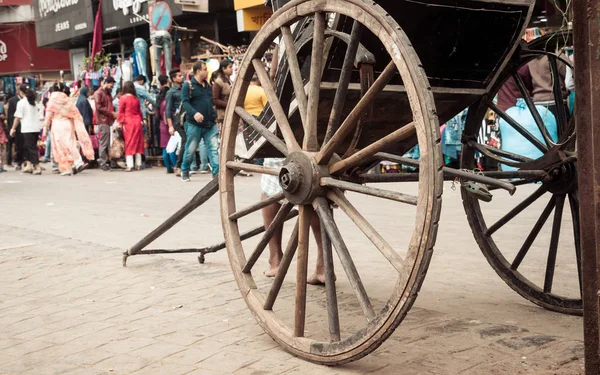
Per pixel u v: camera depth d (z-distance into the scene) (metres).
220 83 12.93
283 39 3.73
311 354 3.58
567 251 6.19
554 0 4.37
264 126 3.99
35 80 27.05
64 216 9.09
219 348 3.90
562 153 4.14
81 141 16.14
